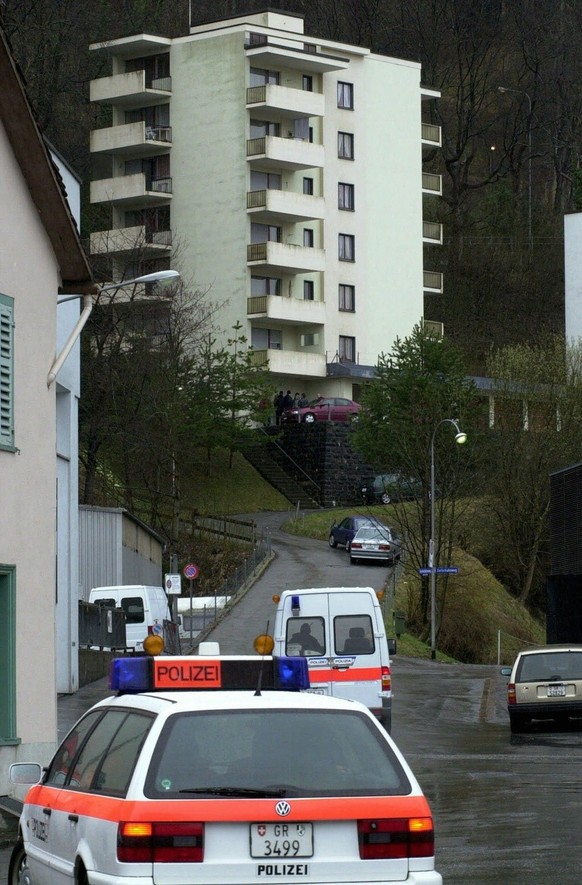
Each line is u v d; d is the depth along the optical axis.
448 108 166.00
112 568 68.81
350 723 12.01
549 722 42.94
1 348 27.06
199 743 11.59
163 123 125.06
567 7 167.12
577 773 30.08
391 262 131.62
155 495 99.44
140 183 121.81
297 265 122.19
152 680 12.84
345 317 127.88
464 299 162.75
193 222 123.31
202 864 11.15
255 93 120.38
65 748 14.13
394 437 86.25
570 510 64.25
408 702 50.47
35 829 14.05
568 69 165.88
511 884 17.06
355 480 116.06
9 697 26.86
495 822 22.41
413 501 101.19
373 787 11.63
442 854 19.33
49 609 28.48
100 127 130.50
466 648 85.19
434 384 86.50
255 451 119.00
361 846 11.44
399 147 132.62
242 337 113.25
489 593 91.19
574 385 100.44
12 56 26.75
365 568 88.75
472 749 36.03
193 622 74.06
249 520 108.50
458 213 165.25
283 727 11.81
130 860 11.08
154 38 122.62
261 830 11.30
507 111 168.62
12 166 27.70
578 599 62.25
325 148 126.88
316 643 37.12
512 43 166.50
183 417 101.19
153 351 101.31
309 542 99.88
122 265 113.25
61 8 116.69
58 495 48.81
